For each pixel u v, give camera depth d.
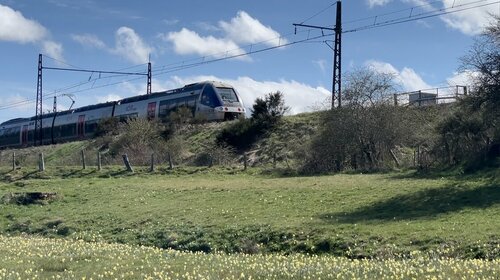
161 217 28.00
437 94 46.50
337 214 24.78
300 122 56.59
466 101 31.39
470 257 17.55
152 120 62.66
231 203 29.77
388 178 33.84
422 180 31.59
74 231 28.02
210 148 55.34
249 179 39.53
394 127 41.56
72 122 77.62
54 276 15.90
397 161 40.62
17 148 81.19
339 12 48.12
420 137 41.69
